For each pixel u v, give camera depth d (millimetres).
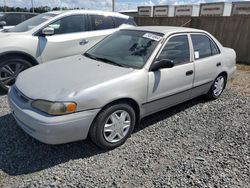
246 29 9438
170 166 2904
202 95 4984
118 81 3102
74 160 2967
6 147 3145
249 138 3605
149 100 3531
